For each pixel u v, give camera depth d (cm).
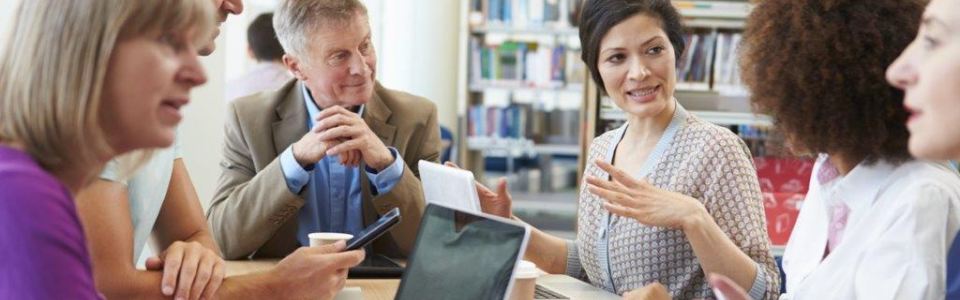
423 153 316
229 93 533
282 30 304
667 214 229
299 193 295
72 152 122
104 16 120
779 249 421
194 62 129
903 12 177
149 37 124
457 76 797
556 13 733
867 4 178
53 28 120
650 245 256
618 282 266
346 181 303
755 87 191
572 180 835
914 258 162
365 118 307
